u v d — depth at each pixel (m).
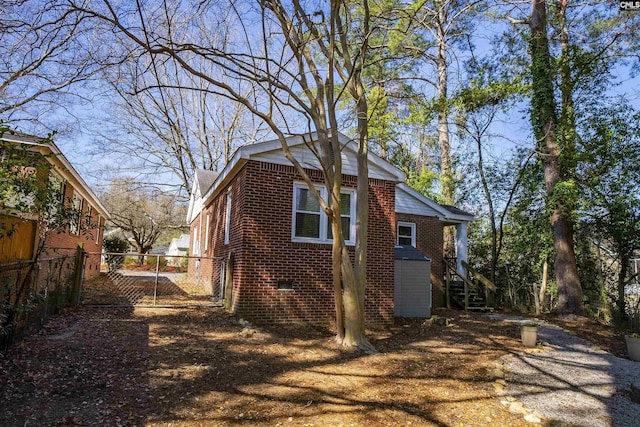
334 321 9.83
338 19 8.12
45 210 6.83
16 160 5.23
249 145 9.32
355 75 8.07
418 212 15.45
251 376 5.51
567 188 13.05
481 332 9.97
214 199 14.68
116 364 5.50
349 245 10.28
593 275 14.75
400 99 22.92
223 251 11.99
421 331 9.77
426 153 29.23
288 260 9.57
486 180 17.05
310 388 5.21
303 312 9.56
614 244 14.09
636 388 6.26
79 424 3.80
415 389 5.48
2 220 5.51
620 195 13.12
